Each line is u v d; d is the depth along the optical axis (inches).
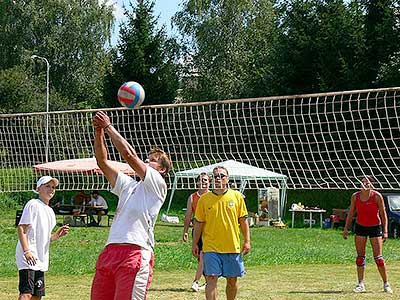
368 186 409.7
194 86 2041.1
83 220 1082.7
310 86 1429.6
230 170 904.3
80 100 2116.1
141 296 215.3
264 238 856.3
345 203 1216.8
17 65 1937.7
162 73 1686.8
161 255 600.4
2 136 759.7
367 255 639.8
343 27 1382.9
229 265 310.2
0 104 1845.5
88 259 568.4
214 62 2006.6
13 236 842.2
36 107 1875.0
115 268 215.6
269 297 393.1
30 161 756.0
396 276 494.3
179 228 1026.1
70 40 2085.4
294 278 480.4
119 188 224.4
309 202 1236.5
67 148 839.1
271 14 1978.3
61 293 400.5
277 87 1453.0
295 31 1435.8
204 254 311.3
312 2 1459.2
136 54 1662.2
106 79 1694.1
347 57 1370.6
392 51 1321.4
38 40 2075.5
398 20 1341.0
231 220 311.0
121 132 705.6
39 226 282.5
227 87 1886.1
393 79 1243.8
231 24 2009.1
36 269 280.8
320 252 655.8
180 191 1333.7
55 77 2096.5
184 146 645.9
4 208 1224.2
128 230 218.2
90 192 1240.2
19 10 2015.3
